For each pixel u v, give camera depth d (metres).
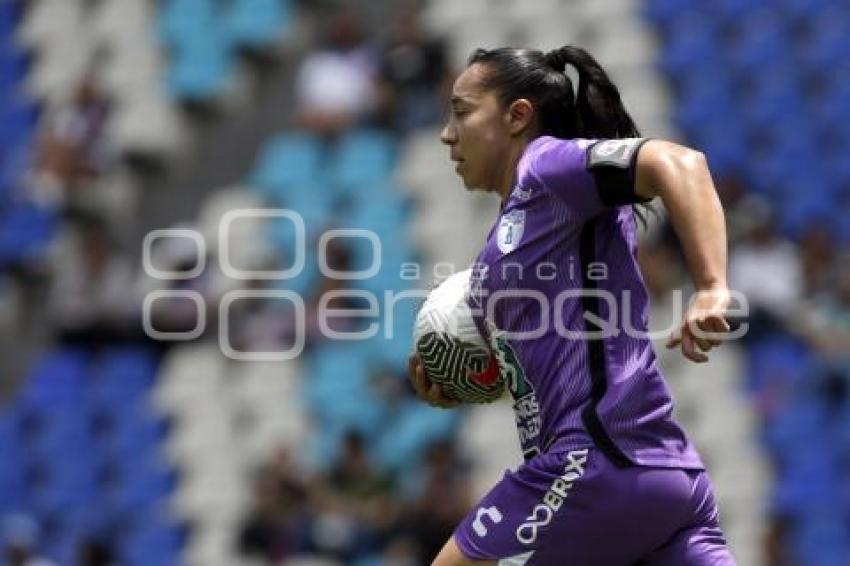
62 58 48.66
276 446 36.41
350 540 33.47
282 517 33.81
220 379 39.31
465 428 35.47
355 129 42.38
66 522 39.75
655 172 11.89
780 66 42.00
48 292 43.97
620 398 12.38
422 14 44.09
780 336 35.41
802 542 33.59
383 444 35.94
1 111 48.53
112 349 41.22
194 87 45.62
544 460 12.55
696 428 35.06
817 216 38.88
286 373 38.41
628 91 41.75
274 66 45.81
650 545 12.62
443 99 41.47
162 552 38.00
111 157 44.88
